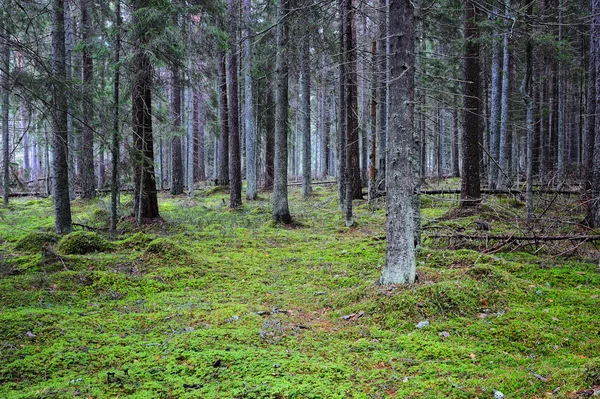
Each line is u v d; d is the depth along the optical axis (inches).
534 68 689.0
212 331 183.5
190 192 813.9
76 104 286.4
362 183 882.1
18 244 346.6
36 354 157.5
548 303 207.9
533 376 134.3
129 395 129.3
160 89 513.7
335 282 273.7
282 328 192.1
